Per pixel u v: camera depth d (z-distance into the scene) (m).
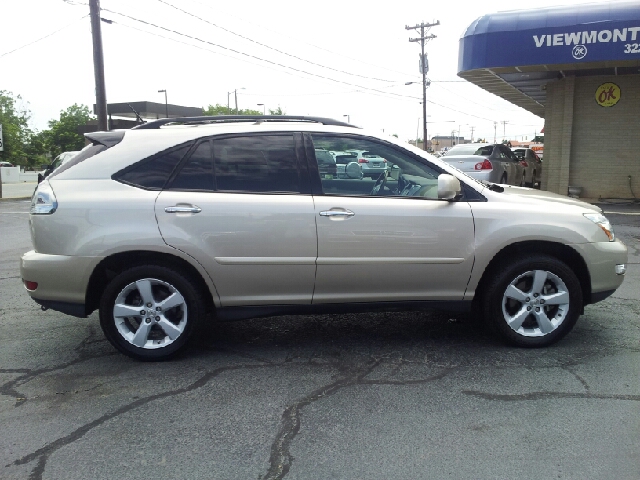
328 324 5.46
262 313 4.50
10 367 4.42
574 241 4.58
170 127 4.56
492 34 14.19
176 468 3.03
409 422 3.51
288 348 4.82
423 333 5.17
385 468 3.02
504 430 3.40
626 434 3.34
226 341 5.00
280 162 4.47
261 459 3.11
